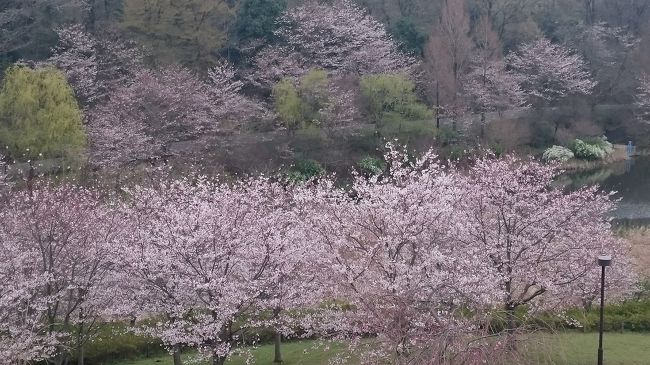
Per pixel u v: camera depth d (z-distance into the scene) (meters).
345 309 17.95
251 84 41.41
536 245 16.52
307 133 35.56
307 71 38.97
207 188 17.47
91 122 32.69
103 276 16.06
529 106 45.59
